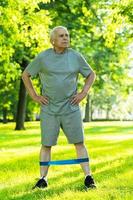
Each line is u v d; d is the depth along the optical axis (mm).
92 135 27359
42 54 7812
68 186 8000
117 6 18375
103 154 14062
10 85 34844
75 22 28453
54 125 7828
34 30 19438
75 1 27359
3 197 7340
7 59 19672
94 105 76938
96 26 28812
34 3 18797
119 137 24828
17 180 9117
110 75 35656
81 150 7902
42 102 7848
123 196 6875
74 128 7809
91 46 31156
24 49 28109
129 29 18906
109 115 92250
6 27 18672
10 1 18266
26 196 7352
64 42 7695
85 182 7777
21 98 34594
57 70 7707
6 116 48688
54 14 27641
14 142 21375
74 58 7801
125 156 13148
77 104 7848
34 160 12875
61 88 7723
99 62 34219
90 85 7855
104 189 7516
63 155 14094
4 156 14484
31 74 7910
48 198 6965
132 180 8344
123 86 39375
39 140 22656
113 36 19047
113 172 9664
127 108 78250
